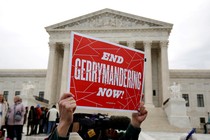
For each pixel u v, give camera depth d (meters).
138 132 3.19
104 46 3.37
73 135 3.20
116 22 49.06
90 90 3.15
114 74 3.40
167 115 33.94
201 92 58.00
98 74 3.26
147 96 42.62
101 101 3.21
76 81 3.07
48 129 18.58
